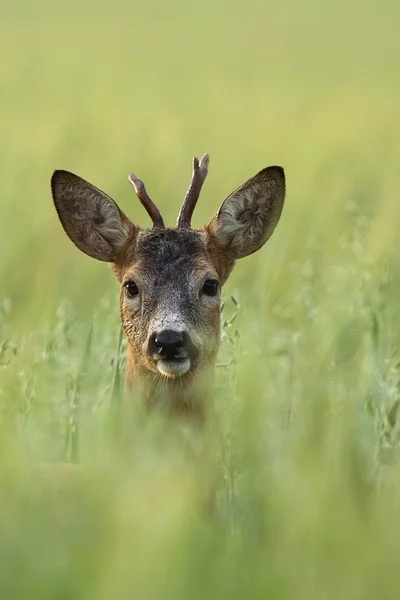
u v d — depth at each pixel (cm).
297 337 1373
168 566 757
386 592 792
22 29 5916
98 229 1313
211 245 1301
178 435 1066
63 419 1177
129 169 2631
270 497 891
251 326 1402
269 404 1048
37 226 2198
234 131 3181
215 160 2817
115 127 3145
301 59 5038
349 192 2336
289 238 1977
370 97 3822
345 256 1828
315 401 1106
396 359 1383
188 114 3472
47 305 1608
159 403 1198
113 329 1485
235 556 796
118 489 885
